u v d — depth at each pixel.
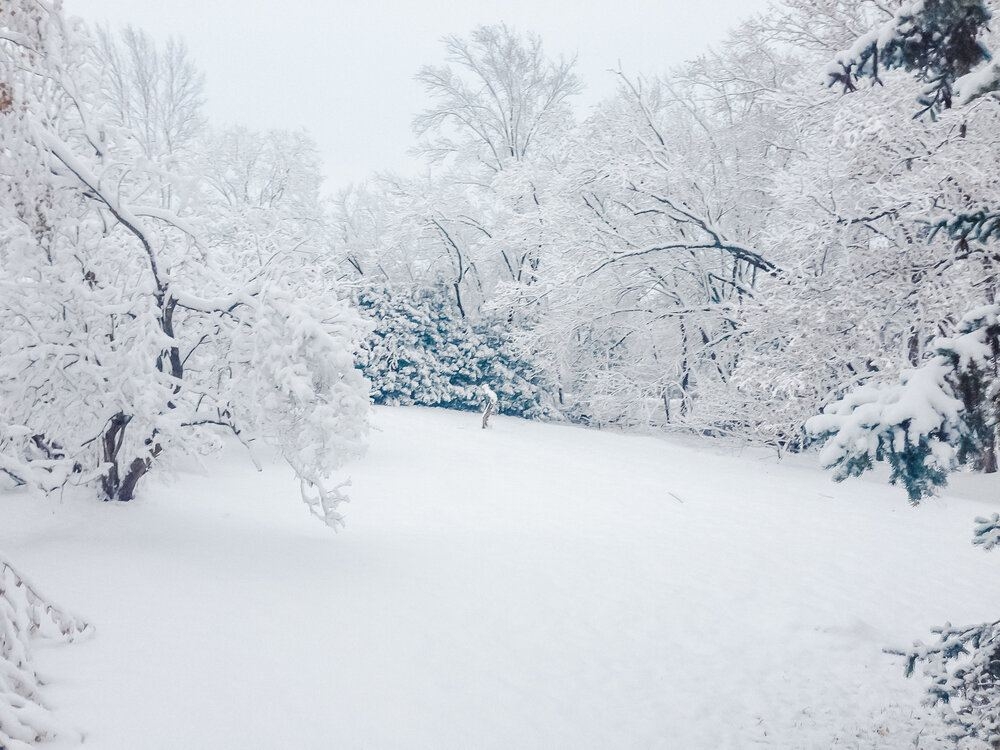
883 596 9.98
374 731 5.28
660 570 10.47
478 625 7.74
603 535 12.09
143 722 4.77
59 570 7.26
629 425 28.02
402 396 29.25
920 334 14.16
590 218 24.72
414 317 29.70
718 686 7.18
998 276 7.75
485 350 29.75
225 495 12.15
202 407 10.00
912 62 4.38
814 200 15.88
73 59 9.15
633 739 5.98
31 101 8.84
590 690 6.71
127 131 10.35
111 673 5.32
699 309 24.53
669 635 8.26
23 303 8.89
